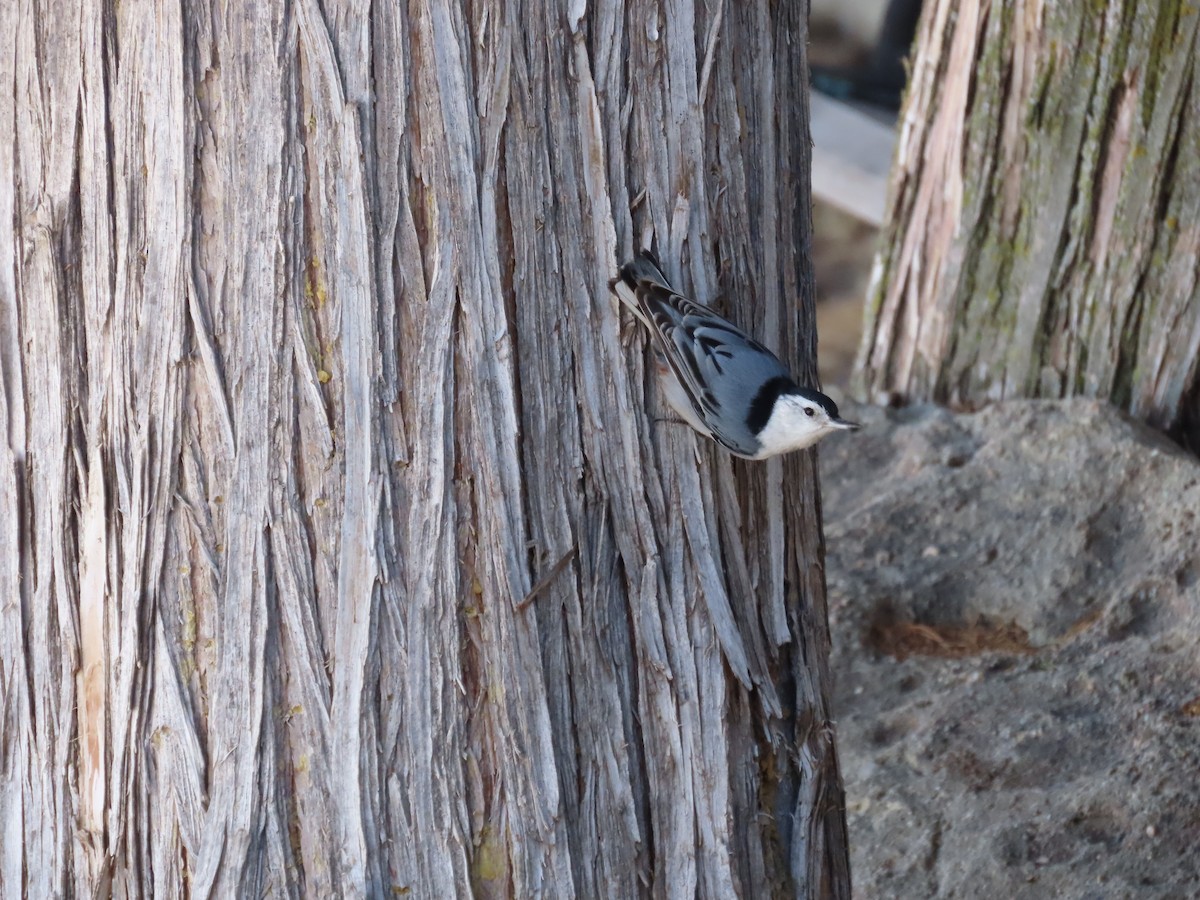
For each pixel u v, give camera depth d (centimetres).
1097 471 1200
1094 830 905
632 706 589
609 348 583
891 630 1138
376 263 534
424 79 530
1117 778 934
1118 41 1205
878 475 1293
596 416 580
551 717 565
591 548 579
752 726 622
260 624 546
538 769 560
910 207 1386
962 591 1153
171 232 540
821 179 1769
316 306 538
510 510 555
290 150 529
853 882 909
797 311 691
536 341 562
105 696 573
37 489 578
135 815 562
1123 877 863
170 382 546
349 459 541
